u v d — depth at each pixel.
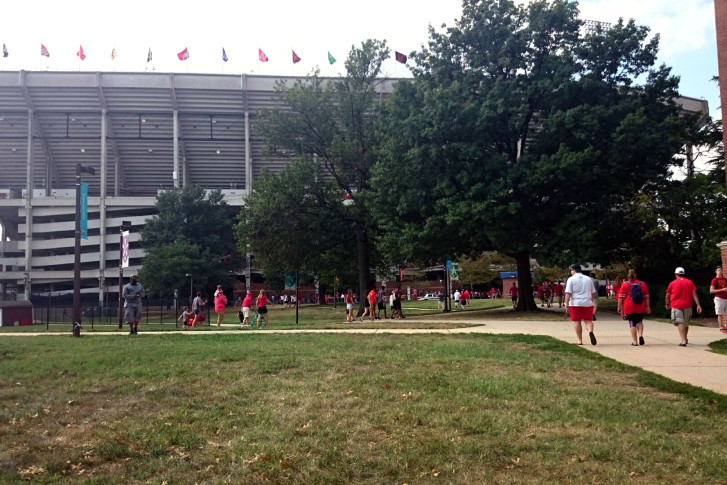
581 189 26.20
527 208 25.84
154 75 72.06
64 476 4.81
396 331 18.25
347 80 35.38
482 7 27.39
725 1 16.28
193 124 76.88
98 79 71.06
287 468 4.85
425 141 26.80
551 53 26.89
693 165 33.62
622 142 24.45
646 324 19.22
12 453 5.39
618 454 5.09
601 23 36.81
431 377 8.77
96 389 8.38
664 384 8.09
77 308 18.42
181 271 53.44
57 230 79.12
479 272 70.44
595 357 10.90
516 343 13.66
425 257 29.27
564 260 25.20
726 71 16.19
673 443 5.38
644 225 27.89
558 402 7.09
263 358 11.01
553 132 25.27
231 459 5.09
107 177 84.00
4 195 77.69
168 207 60.94
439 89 25.80
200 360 10.95
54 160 81.50
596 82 25.52
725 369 9.52
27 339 17.14
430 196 27.03
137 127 76.94
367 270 35.59
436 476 4.66
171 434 5.92
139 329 23.27
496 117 25.33
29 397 7.89
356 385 8.24
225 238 63.94
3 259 79.38
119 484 4.60
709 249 24.91
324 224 35.53
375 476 4.68
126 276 77.88
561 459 5.00
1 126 75.81
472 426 6.00
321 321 30.61
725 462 4.83
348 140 34.25
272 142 36.16
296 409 6.89
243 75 73.62
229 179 85.25
